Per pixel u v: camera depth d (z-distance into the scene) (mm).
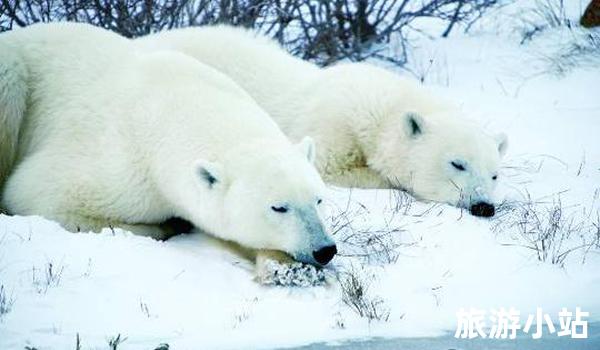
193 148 10312
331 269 9742
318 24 18938
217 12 18531
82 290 8852
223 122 10398
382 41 20594
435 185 12492
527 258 10289
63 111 11430
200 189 10016
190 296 8992
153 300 8836
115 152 10836
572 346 8258
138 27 17516
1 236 9789
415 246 10516
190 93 10852
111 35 12195
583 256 10359
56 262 9328
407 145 12859
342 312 8820
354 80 13836
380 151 13203
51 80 11719
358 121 13367
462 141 12422
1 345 7738
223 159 10031
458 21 21266
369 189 12836
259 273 9578
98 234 10133
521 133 15969
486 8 21391
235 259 10102
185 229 11438
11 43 11992
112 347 7781
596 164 14328
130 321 8406
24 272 9109
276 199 9453
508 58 19906
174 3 17641
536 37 20609
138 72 11406
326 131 13375
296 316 8688
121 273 9250
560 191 12914
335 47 18984
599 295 9438
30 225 10086
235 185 9750
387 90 13664
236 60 14289
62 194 10859
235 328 8391
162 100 10867
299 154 10000
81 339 7965
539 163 14359
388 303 9062
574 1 22359
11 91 11516
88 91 11414
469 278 9773
